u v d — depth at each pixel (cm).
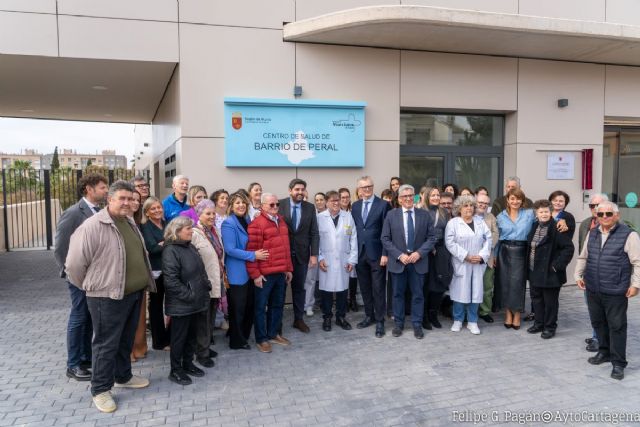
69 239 385
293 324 551
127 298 360
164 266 384
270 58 632
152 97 873
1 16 550
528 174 746
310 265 523
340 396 376
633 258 400
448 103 702
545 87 745
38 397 372
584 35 629
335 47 655
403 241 510
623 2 759
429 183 744
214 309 458
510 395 378
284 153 637
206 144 616
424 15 571
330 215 546
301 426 331
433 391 385
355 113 661
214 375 416
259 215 471
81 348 407
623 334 409
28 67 625
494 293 569
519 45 670
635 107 796
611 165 847
